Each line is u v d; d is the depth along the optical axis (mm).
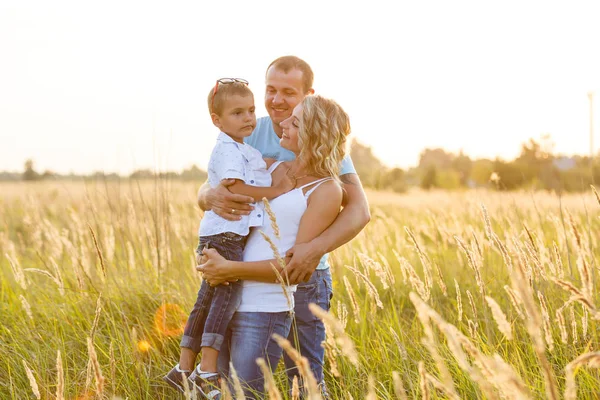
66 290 4840
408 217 8375
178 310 4574
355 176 3484
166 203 5742
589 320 3379
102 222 5930
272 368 3076
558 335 3406
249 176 3299
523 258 2965
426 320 1696
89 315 4520
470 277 4836
